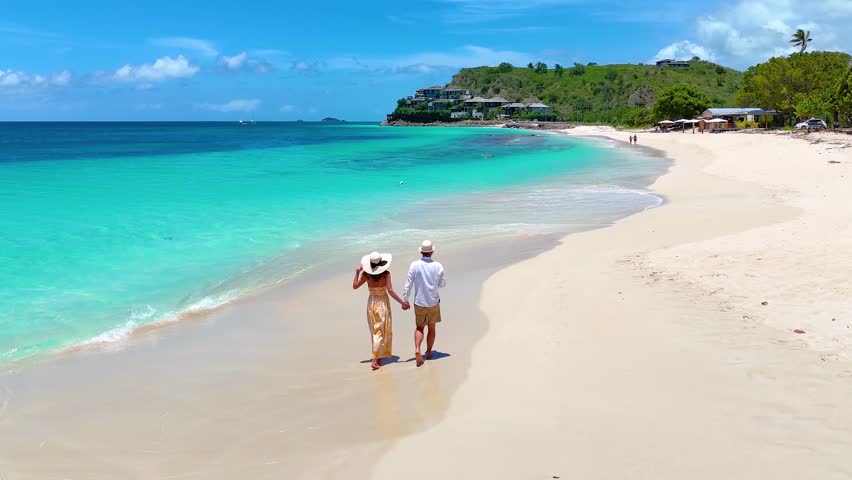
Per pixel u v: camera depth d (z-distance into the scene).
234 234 15.75
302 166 38.31
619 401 5.99
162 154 50.72
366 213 19.39
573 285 10.41
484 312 9.48
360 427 5.81
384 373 7.23
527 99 196.00
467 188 26.22
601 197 22.81
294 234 15.92
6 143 71.81
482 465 4.93
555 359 7.16
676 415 5.66
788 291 9.20
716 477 4.63
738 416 5.61
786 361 6.81
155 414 6.29
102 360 7.82
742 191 22.34
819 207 17.12
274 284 11.42
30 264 12.35
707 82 186.75
